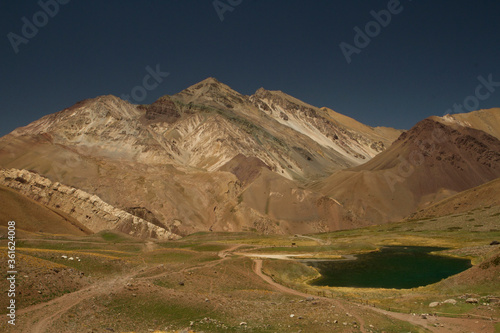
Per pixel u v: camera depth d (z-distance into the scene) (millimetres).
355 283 78500
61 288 44781
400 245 141000
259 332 35625
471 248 109625
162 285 54375
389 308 48562
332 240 165875
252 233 190375
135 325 37094
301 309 44250
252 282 65938
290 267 85188
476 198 190000
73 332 33750
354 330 36156
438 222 175125
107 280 52656
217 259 82375
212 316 40219
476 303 45969
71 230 141375
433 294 54750
